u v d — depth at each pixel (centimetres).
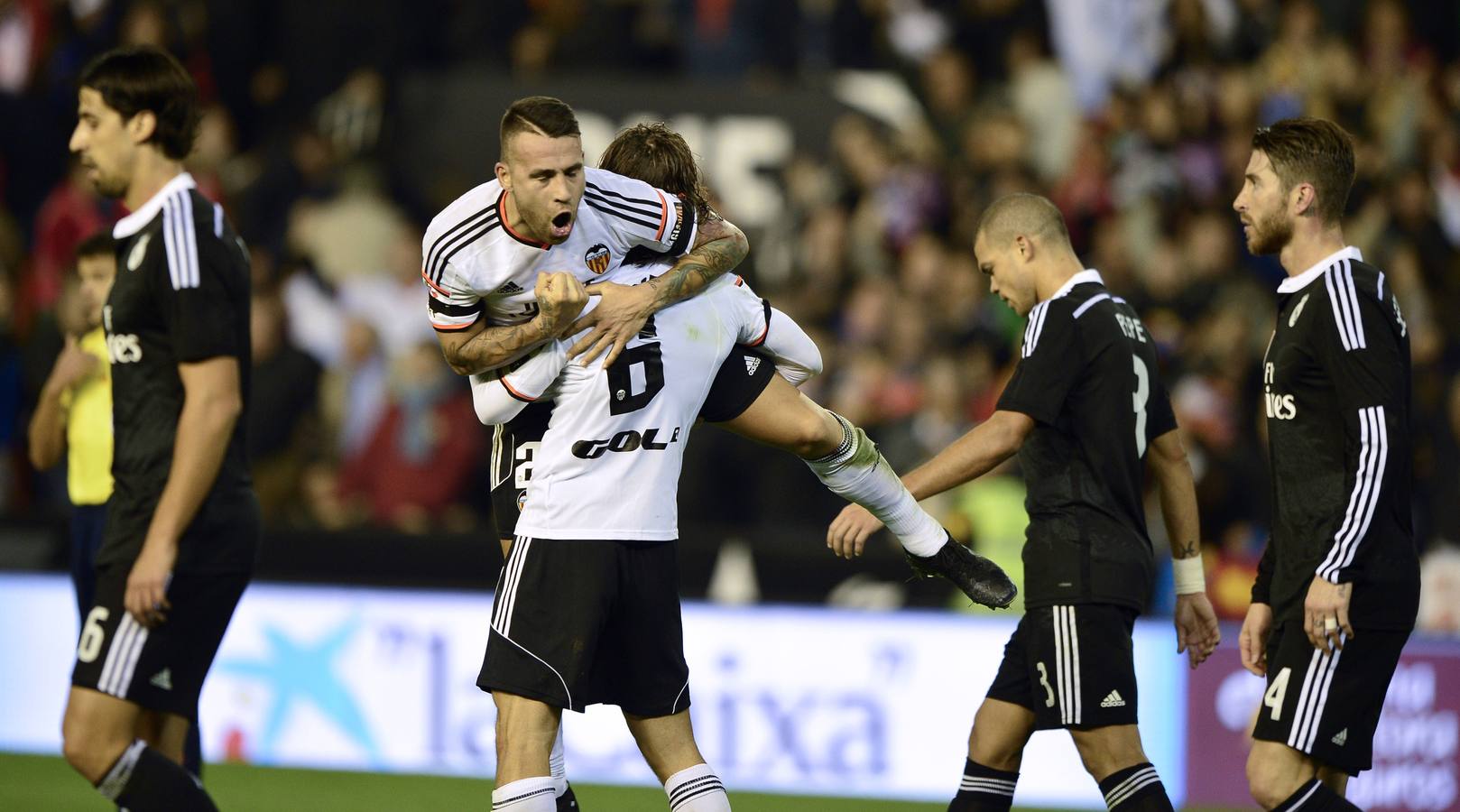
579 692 1349
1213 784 2331
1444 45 4084
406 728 2511
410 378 3027
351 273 3422
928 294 3177
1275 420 1467
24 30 3719
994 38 3891
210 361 1348
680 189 1442
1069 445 1531
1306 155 1447
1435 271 3391
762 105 3734
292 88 3772
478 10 3969
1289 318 1453
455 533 2655
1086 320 1525
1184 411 2853
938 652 2414
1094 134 3575
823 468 1468
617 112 3722
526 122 1243
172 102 1382
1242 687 2345
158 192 1385
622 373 1349
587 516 1355
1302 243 1465
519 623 1351
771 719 2441
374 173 3547
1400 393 1397
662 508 1388
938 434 2825
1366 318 1401
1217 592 2509
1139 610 1527
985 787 1599
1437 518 2805
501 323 1363
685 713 1436
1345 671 1415
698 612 2459
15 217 3650
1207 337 3061
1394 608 1416
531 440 1384
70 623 2594
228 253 1377
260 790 2333
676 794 1416
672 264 1393
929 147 3556
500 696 1363
